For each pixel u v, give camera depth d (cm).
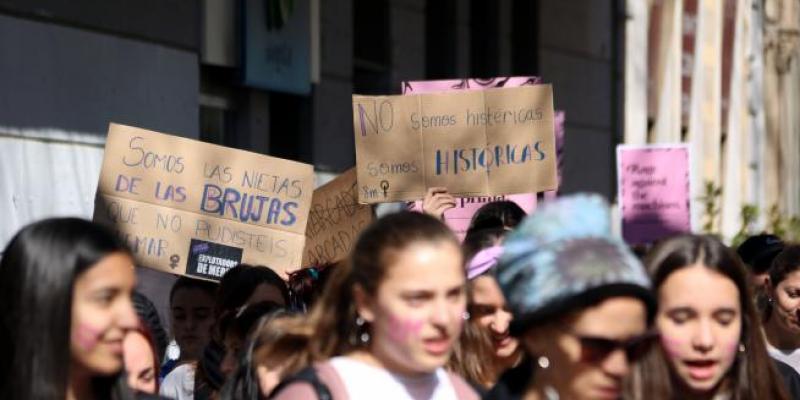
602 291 451
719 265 587
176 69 1515
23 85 1299
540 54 2383
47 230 495
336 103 1834
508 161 1044
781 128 3703
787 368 757
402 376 529
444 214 1080
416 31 2059
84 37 1377
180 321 935
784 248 914
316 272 881
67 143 1356
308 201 956
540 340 465
